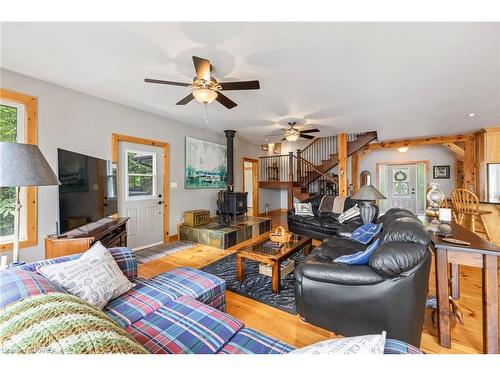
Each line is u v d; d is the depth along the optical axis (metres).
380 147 7.03
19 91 2.66
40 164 1.44
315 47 2.10
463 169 6.17
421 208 7.37
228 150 5.55
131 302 1.51
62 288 1.32
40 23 1.75
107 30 1.85
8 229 2.60
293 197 7.11
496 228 3.85
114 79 2.80
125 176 3.85
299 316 2.04
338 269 1.65
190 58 2.29
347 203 4.84
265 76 2.68
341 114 4.18
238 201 5.42
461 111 3.98
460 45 2.07
